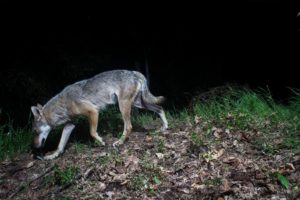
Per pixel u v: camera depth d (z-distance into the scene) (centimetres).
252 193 483
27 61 1008
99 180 579
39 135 699
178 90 1143
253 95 756
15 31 1019
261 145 587
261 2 1038
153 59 1190
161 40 1176
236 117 685
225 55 1159
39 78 1001
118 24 1131
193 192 510
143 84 709
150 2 1130
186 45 1188
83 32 1093
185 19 1159
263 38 1110
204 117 735
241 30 1129
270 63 1110
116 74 703
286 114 689
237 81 1125
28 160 704
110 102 707
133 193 533
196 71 1170
